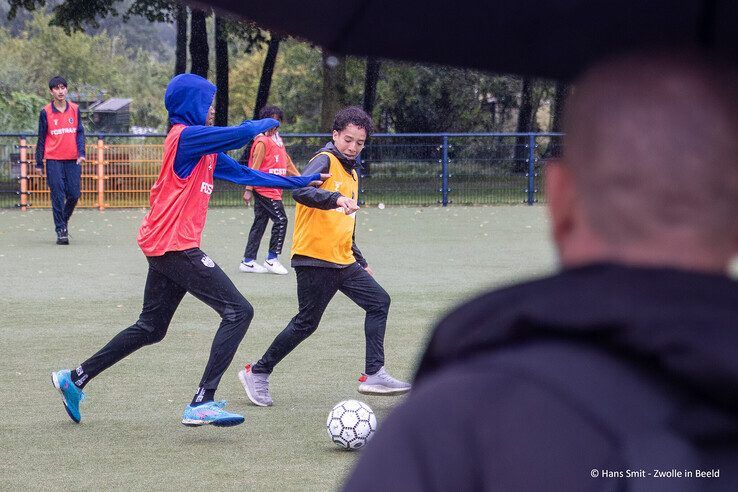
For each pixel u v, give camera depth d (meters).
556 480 1.29
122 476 6.42
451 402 1.37
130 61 133.25
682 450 1.28
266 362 8.27
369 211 30.23
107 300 13.47
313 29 1.67
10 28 111.19
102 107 58.69
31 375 9.30
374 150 32.81
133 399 8.48
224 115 47.88
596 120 1.42
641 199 1.39
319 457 6.87
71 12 43.97
